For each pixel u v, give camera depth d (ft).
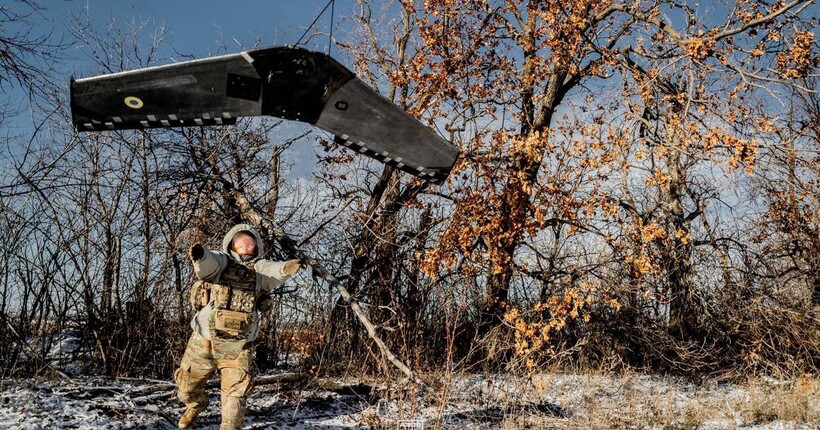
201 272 16.05
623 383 30.60
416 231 41.70
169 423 19.52
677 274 45.78
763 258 47.42
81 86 12.00
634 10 45.60
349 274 37.63
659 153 41.63
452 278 41.32
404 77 44.32
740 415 28.55
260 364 34.81
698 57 41.01
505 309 41.91
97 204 29.96
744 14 42.70
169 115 12.63
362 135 13.66
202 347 16.60
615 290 42.96
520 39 47.75
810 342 40.16
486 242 44.01
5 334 25.81
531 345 39.17
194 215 32.78
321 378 28.78
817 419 27.63
